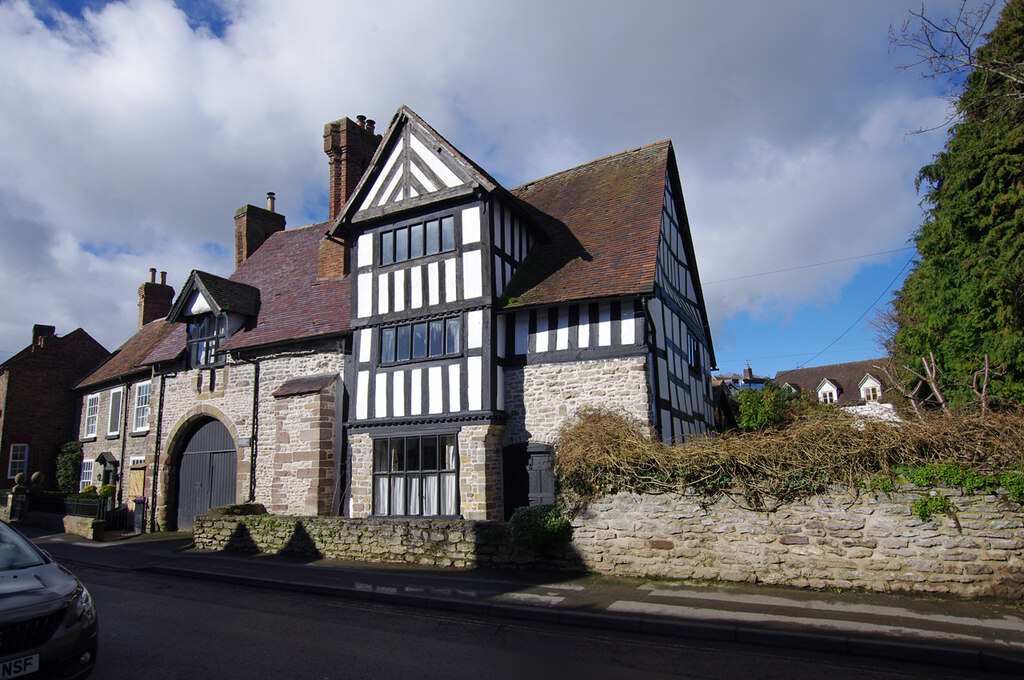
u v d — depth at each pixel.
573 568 8.95
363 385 13.50
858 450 7.47
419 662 5.61
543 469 10.08
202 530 13.45
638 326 11.31
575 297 11.56
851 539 7.44
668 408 12.44
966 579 6.86
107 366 23.84
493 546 9.64
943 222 11.80
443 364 12.46
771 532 7.85
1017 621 6.07
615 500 8.81
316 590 8.79
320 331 14.66
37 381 24.06
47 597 4.91
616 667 5.43
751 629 6.10
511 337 12.50
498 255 12.67
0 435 22.95
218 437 16.81
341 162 17.38
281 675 5.30
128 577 10.59
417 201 13.10
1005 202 10.67
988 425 7.12
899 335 13.38
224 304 16.70
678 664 5.50
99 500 16.41
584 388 11.55
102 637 6.56
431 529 10.28
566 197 15.78
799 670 5.32
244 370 16.16
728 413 21.00
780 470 7.84
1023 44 10.31
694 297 16.70
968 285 11.36
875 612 6.52
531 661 5.62
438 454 12.18
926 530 7.12
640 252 12.12
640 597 7.45
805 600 7.06
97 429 22.44
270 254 20.02
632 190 14.51
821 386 43.88
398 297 13.33
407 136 13.62
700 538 8.22
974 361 11.31
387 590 8.36
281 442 14.33
